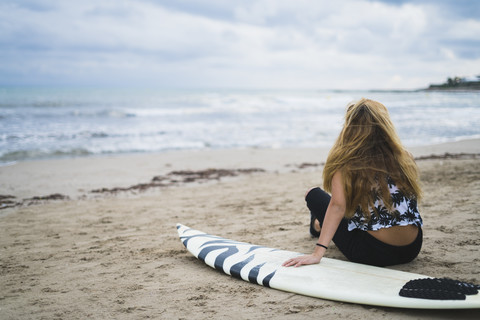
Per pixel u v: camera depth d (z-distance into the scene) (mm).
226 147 14094
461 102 41781
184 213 5410
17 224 5066
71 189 7602
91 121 21562
